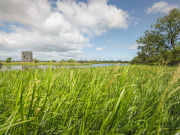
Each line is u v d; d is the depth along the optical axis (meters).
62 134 1.07
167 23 29.58
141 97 1.80
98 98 1.50
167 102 1.63
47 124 1.12
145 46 31.78
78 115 1.28
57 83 2.11
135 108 1.35
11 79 2.79
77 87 1.86
